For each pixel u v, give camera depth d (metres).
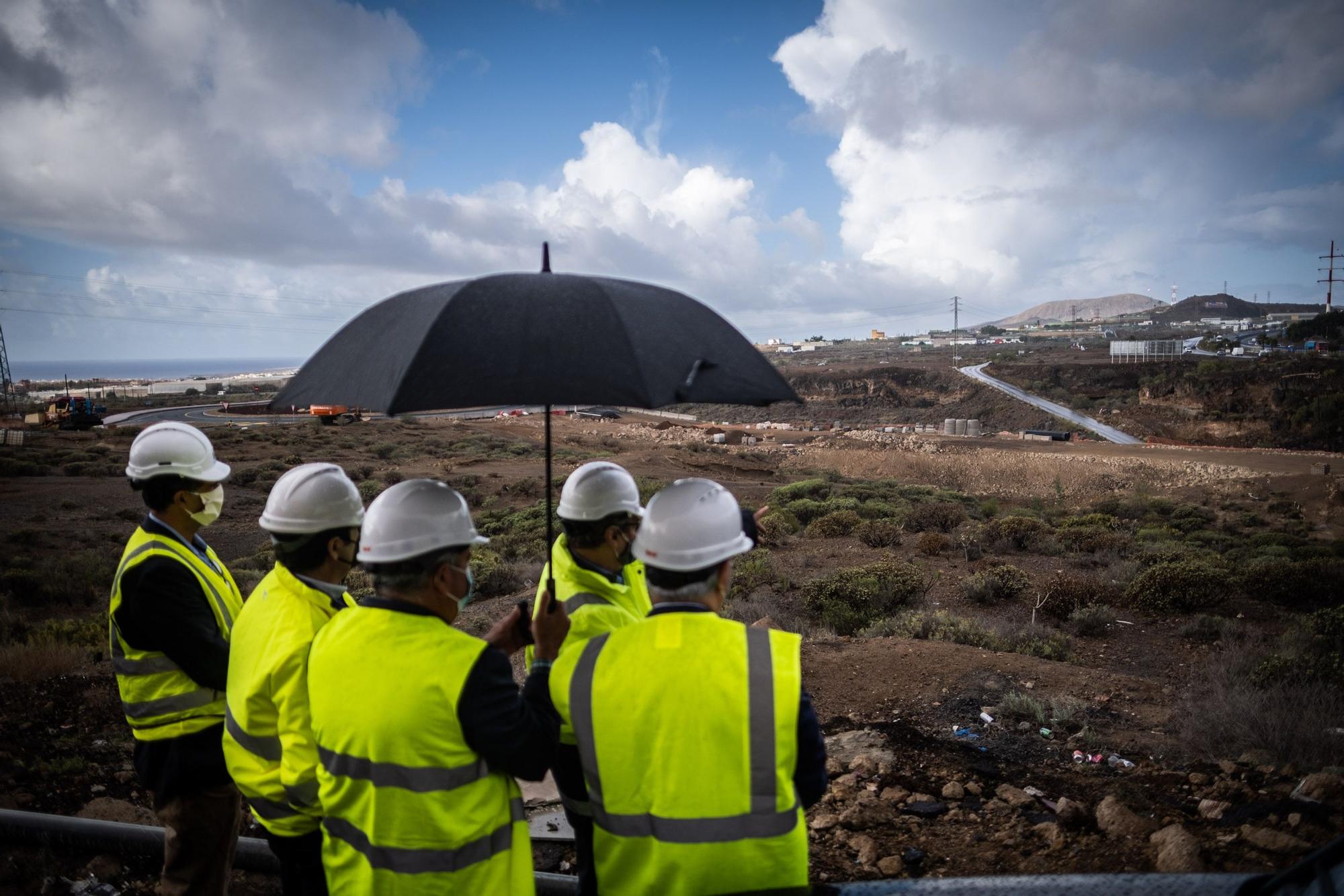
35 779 5.16
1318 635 8.56
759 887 1.66
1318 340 145.25
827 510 24.88
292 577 2.32
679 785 1.68
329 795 1.93
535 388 1.71
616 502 2.51
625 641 1.83
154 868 3.87
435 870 1.83
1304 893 1.35
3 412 78.75
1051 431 89.31
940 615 9.80
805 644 8.06
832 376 132.38
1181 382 99.88
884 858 3.74
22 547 21.41
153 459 2.71
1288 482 48.56
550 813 4.24
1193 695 6.65
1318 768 4.58
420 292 2.11
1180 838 3.54
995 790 4.49
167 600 2.57
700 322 2.12
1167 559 14.47
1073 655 9.45
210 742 2.72
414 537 1.94
